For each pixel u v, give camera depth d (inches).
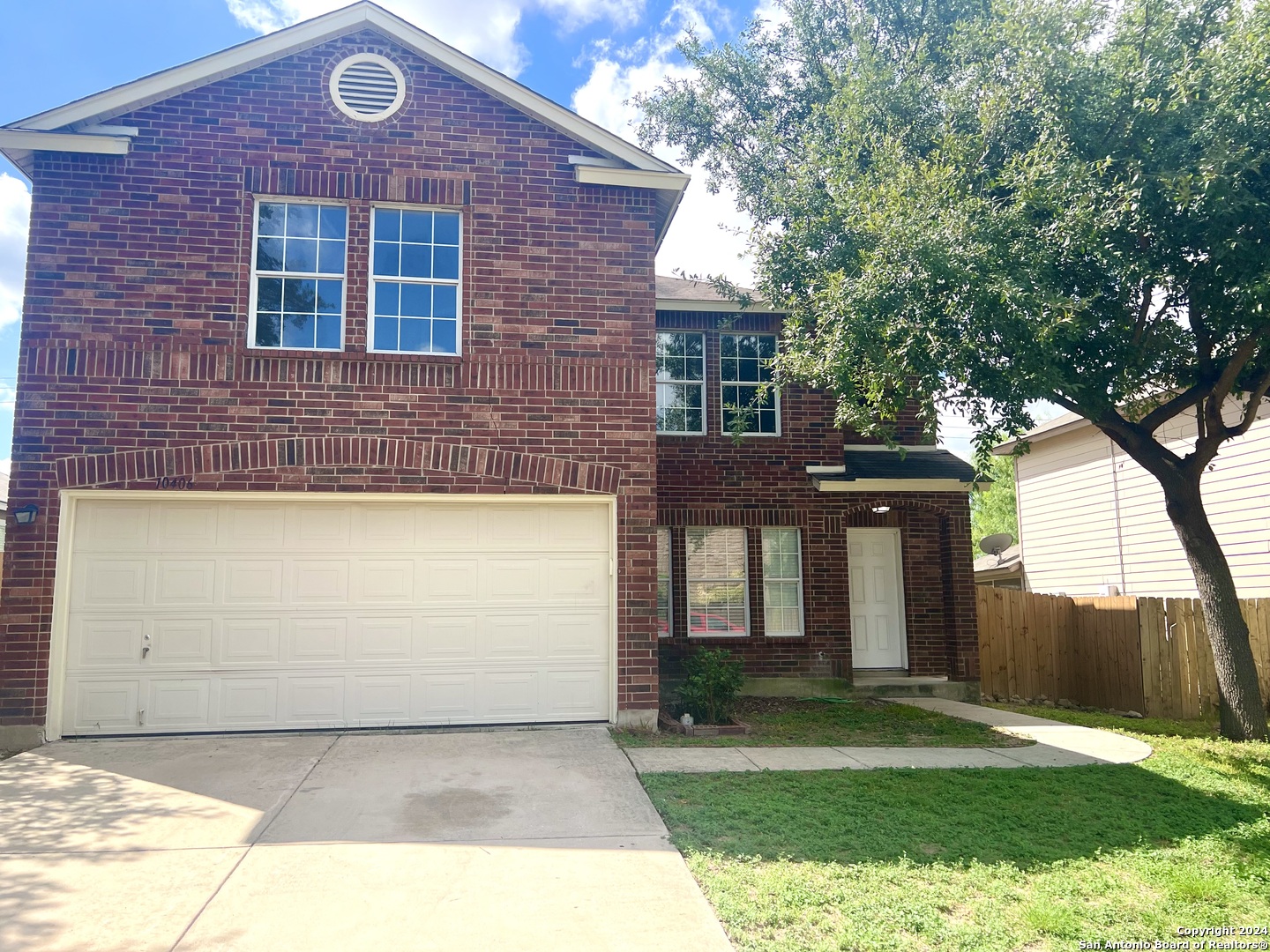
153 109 353.7
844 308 361.7
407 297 368.8
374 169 367.2
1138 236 341.1
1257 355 378.9
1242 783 306.5
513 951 165.3
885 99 444.8
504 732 347.3
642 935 172.4
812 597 516.4
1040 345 321.7
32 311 334.3
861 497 529.3
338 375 351.3
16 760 295.9
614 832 230.8
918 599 534.3
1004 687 536.4
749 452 525.0
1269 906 195.9
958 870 212.8
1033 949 173.2
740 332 540.4
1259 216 309.7
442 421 357.7
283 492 342.6
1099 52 347.9
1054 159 334.6
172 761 296.0
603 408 371.6
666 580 515.2
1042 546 768.3
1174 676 477.7
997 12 378.3
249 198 355.9
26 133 338.6
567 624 364.5
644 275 383.6
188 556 340.2
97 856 210.1
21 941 166.4
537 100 377.7
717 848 221.0
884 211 363.6
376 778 276.5
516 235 375.9
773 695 505.0
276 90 364.2
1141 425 416.8
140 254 344.5
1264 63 304.5
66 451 329.4
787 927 177.9
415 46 372.8
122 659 332.5
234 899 186.4
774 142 553.6
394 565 354.3
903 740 374.3
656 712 360.5
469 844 220.1
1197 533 407.5
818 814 249.8
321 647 345.7
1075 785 294.0
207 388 341.4
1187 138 320.8
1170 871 213.6
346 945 166.6
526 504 366.9
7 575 322.3
